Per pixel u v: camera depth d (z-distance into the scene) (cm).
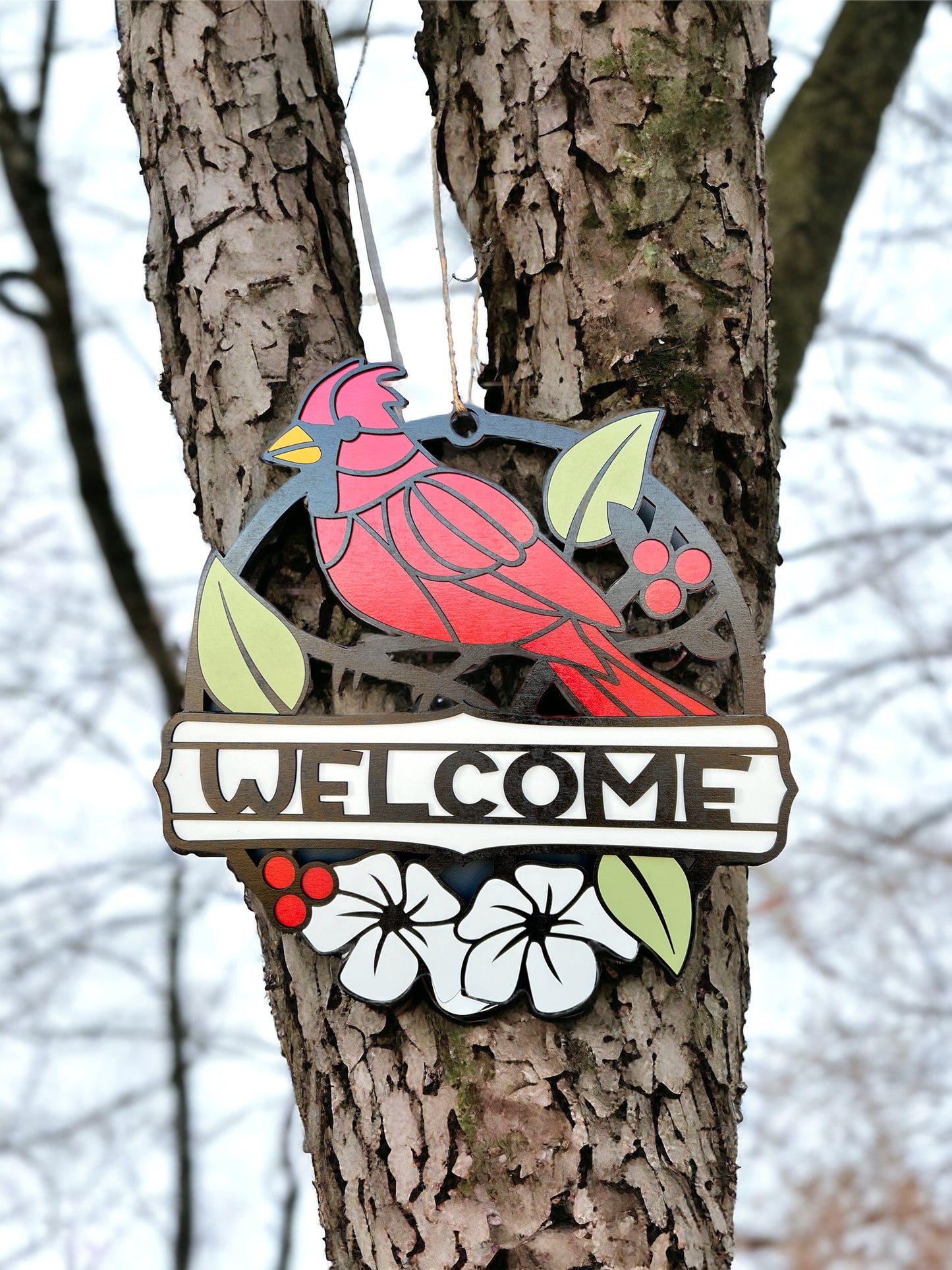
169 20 114
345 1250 96
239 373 108
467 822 97
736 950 105
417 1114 93
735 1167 100
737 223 107
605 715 99
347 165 126
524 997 94
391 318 116
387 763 98
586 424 105
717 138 108
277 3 116
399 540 100
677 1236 91
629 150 106
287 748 99
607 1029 94
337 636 101
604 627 99
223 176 111
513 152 109
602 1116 92
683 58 108
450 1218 91
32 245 323
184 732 99
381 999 95
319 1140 100
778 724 97
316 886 97
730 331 106
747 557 108
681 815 97
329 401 104
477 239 113
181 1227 366
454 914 96
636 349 104
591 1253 89
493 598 99
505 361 111
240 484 107
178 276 112
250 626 100
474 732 98
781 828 96
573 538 100
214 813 98
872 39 217
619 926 95
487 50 111
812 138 214
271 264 110
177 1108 374
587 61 107
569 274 106
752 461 108
